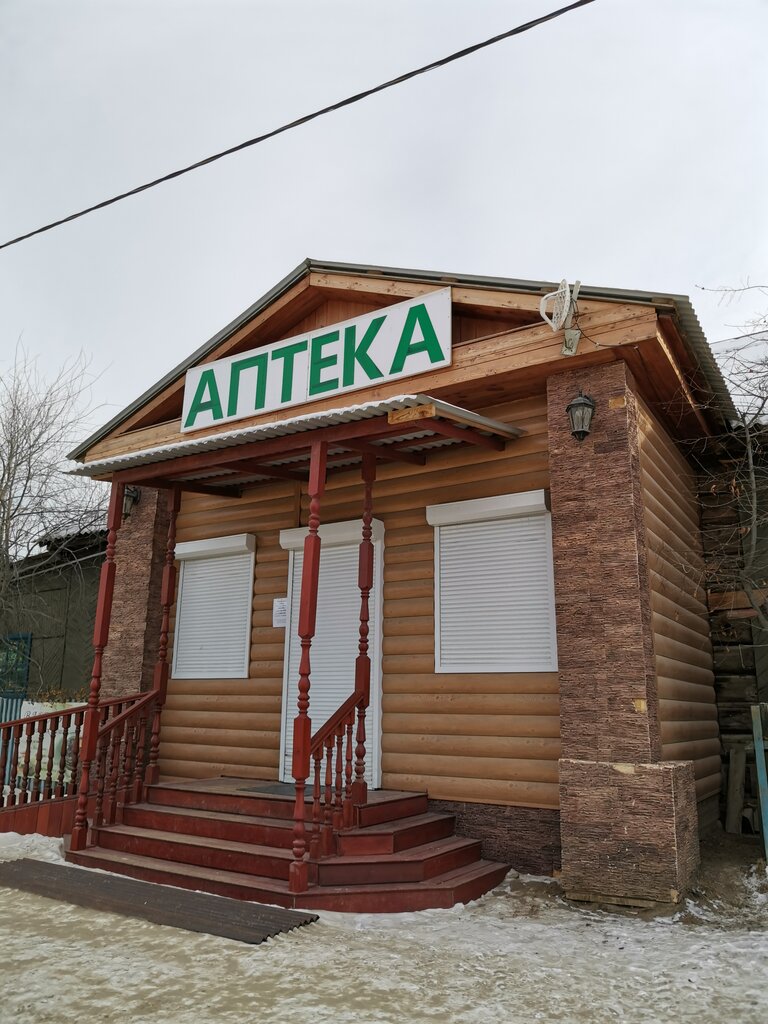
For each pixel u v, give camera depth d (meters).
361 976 4.26
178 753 9.27
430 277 7.55
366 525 7.20
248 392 8.67
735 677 8.73
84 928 5.08
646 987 4.13
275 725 8.59
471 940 4.93
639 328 6.25
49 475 14.24
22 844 7.75
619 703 5.91
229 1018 3.69
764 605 8.64
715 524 9.17
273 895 5.64
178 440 9.31
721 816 8.26
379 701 7.71
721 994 4.03
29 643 14.09
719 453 8.98
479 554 7.48
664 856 5.46
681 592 7.75
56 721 8.59
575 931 5.12
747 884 6.07
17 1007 3.80
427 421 6.37
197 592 9.72
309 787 7.59
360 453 7.96
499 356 6.94
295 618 8.73
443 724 7.29
